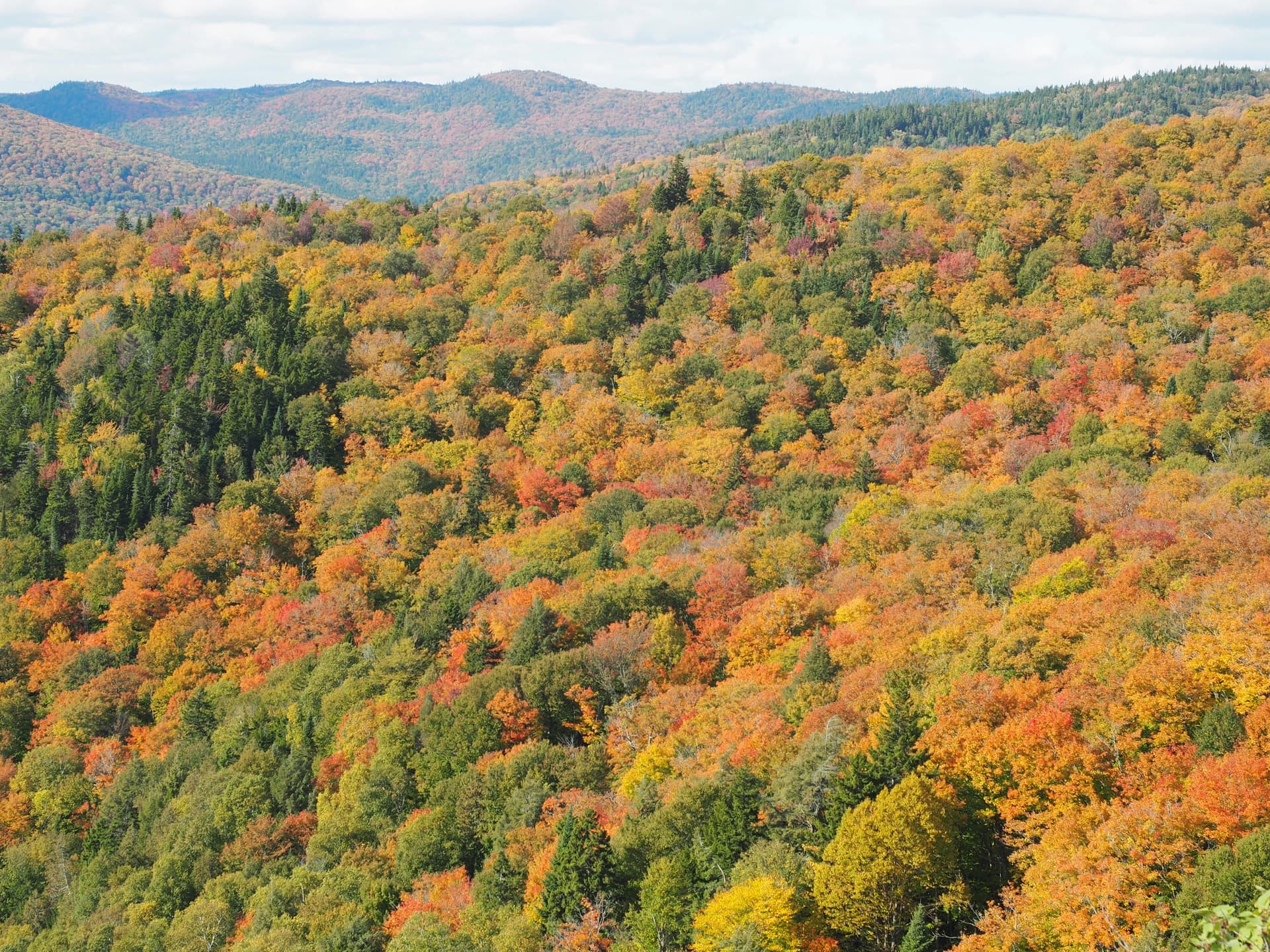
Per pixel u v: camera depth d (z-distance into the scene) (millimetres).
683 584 110500
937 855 53812
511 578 122938
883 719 65625
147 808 99938
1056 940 47188
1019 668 71062
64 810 104875
